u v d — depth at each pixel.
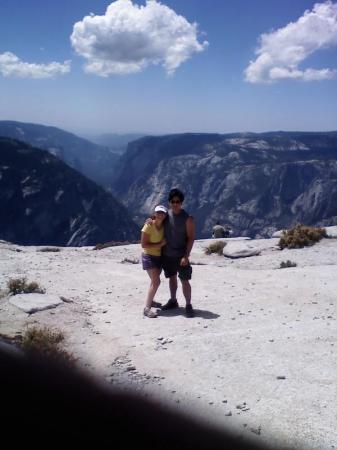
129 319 8.23
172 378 5.77
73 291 10.35
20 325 7.66
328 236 17.77
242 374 5.82
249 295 9.90
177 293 10.19
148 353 6.59
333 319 8.10
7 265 13.27
